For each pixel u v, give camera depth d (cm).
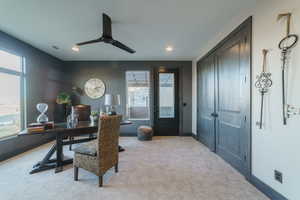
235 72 263
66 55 465
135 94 534
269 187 188
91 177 239
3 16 251
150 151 358
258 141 208
